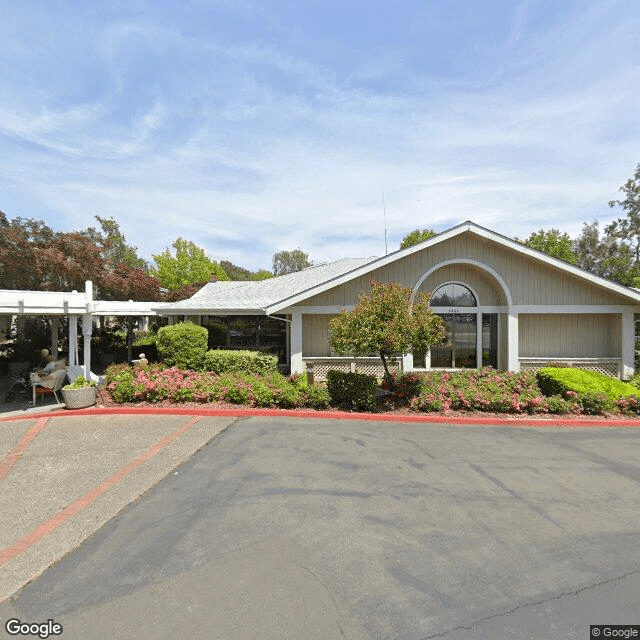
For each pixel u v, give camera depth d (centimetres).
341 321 898
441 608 289
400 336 823
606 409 849
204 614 282
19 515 426
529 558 351
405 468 557
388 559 348
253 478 520
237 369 1105
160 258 3584
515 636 264
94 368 1639
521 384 957
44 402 991
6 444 664
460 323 1245
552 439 700
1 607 292
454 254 1199
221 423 784
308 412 845
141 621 276
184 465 566
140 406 895
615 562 346
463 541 377
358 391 870
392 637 262
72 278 1920
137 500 460
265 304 1323
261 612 284
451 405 880
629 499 468
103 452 620
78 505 448
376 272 1199
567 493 482
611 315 1241
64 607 291
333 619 277
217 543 372
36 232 1938
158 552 358
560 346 1254
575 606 293
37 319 2009
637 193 2764
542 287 1187
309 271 1898
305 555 353
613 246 2855
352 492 480
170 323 1566
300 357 1189
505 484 507
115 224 3366
